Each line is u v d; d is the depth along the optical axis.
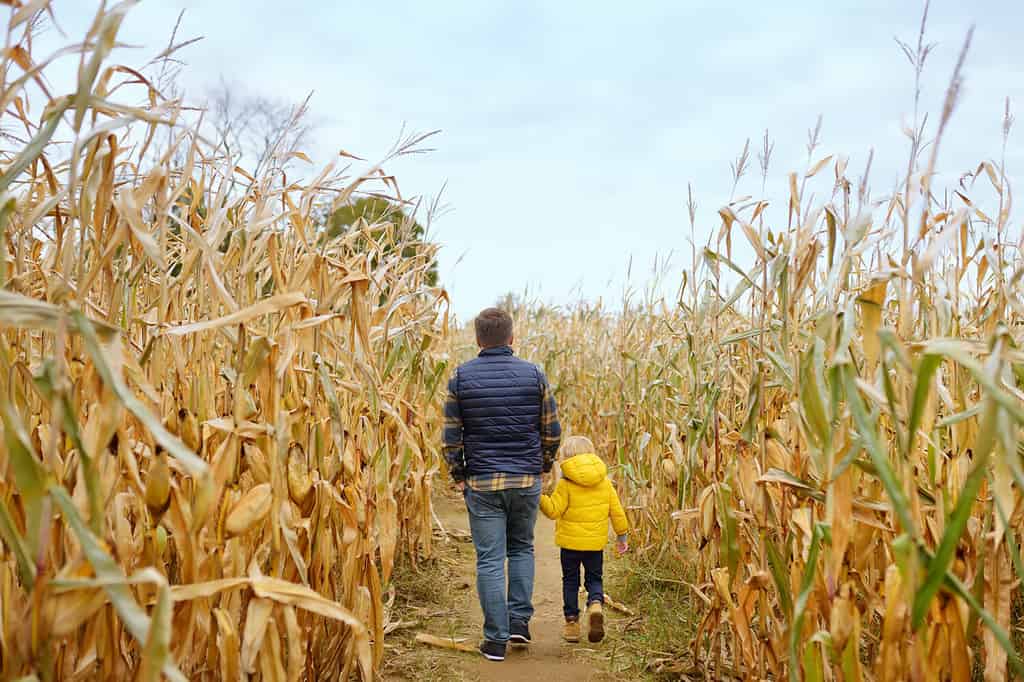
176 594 2.10
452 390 4.30
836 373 2.12
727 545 3.11
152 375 2.39
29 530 1.56
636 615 4.76
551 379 9.46
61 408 1.55
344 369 3.49
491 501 4.21
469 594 5.25
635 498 6.28
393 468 4.80
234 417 2.41
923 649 2.17
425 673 3.83
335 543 3.31
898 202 2.59
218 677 2.46
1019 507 2.63
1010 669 3.10
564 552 4.45
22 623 1.65
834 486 2.25
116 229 2.15
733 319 5.04
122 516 2.07
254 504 2.34
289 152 2.96
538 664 4.07
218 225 2.53
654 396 6.07
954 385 2.75
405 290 4.71
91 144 2.01
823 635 2.29
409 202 3.28
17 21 1.66
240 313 2.20
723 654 3.87
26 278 2.38
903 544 1.92
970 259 2.99
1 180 1.67
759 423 3.36
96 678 2.22
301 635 2.89
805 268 2.67
